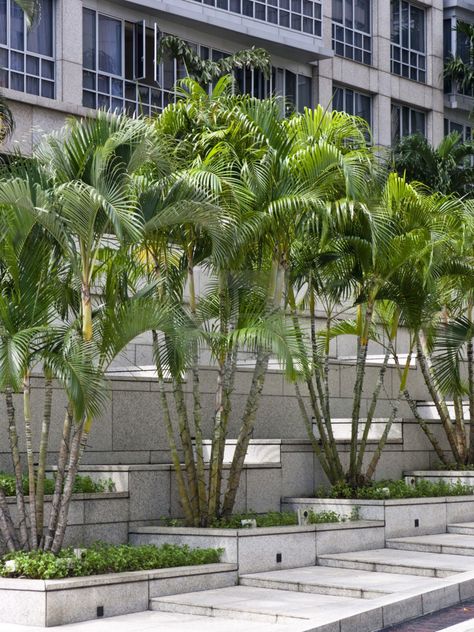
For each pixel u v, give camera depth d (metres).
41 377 15.37
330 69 36.94
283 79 35.53
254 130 14.39
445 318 21.44
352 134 15.98
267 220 13.69
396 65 40.03
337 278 17.06
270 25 34.00
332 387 21.61
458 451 20.41
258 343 13.31
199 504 14.27
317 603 11.80
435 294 18.06
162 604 11.79
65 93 29.11
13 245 11.57
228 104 15.04
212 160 13.88
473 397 20.44
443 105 41.78
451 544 15.41
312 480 17.42
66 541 13.15
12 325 11.66
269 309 14.37
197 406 14.37
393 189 16.50
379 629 10.94
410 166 31.14
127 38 31.05
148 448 17.03
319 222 15.38
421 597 11.79
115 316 12.02
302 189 14.16
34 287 11.83
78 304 12.75
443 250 17.08
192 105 14.61
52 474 14.61
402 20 40.56
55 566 11.34
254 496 16.23
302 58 35.75
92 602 11.21
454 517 17.66
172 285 14.16
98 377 11.53
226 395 14.58
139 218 12.05
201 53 33.06
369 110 38.94
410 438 20.02
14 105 27.30
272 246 14.64
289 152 14.51
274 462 16.75
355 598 12.30
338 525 15.14
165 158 12.48
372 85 38.62
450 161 31.14
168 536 13.75
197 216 12.07
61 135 12.12
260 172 13.96
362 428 20.11
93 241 12.17
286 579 13.02
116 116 12.04
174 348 12.88
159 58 29.06
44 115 28.03
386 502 16.16
